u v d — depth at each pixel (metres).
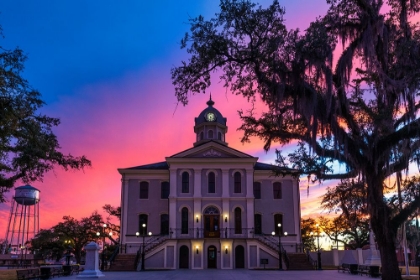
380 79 14.84
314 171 17.14
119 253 41.22
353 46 15.48
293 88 15.27
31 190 48.91
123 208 43.47
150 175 44.47
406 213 15.80
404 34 15.69
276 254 39.53
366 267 27.12
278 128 17.55
